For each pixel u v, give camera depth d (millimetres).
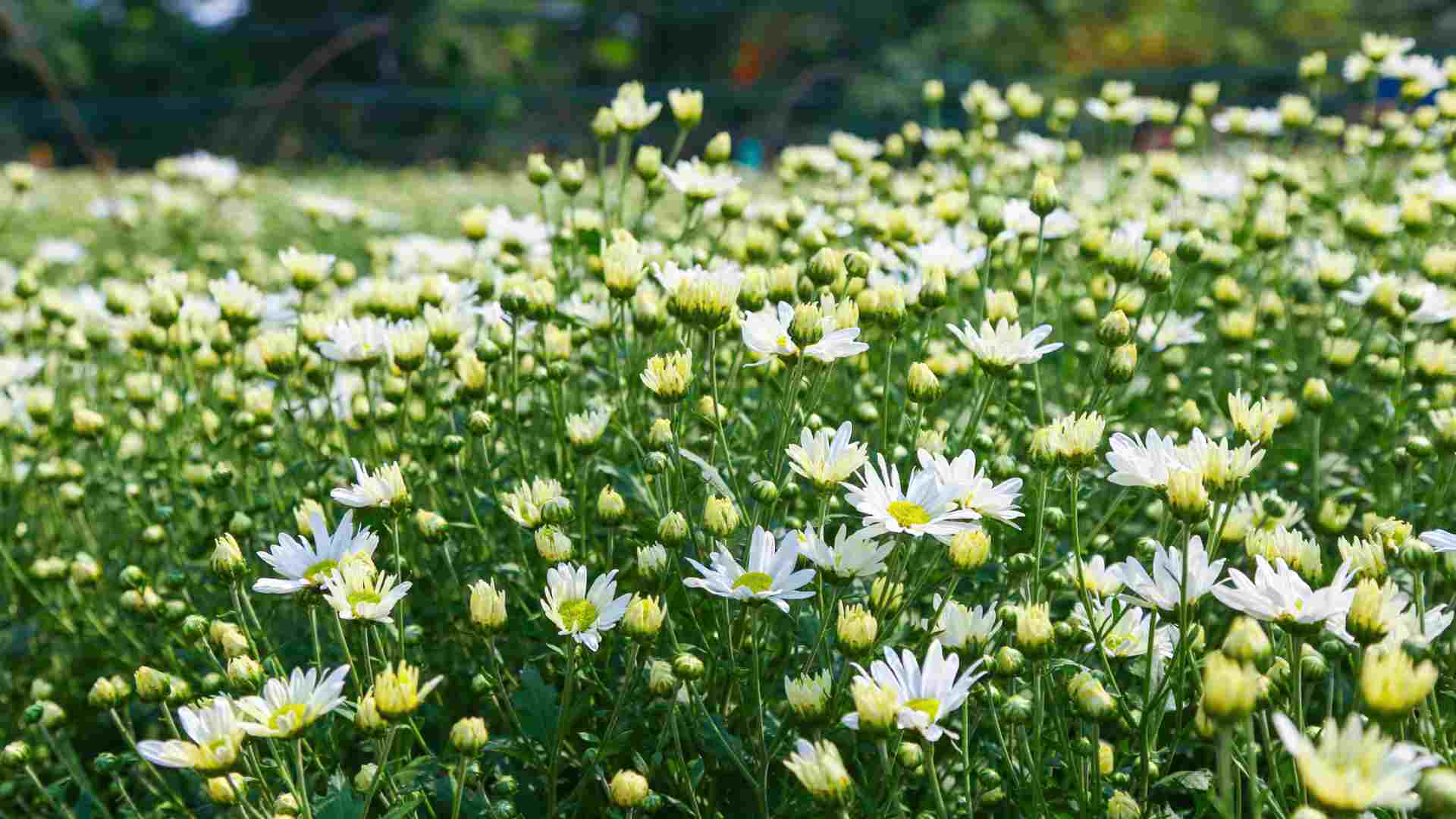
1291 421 1251
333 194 3869
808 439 1028
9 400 1389
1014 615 1031
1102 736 1108
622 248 1182
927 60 11953
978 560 1016
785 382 1199
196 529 1358
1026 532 1147
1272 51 11477
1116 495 1266
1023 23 11922
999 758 1057
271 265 1917
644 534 1148
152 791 1141
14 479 1382
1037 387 1183
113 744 1287
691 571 1125
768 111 7844
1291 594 952
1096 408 1166
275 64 14742
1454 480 1226
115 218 2438
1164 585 1000
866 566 1009
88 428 1330
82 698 1301
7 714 1287
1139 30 11469
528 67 14133
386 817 994
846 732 1075
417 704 968
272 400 1315
